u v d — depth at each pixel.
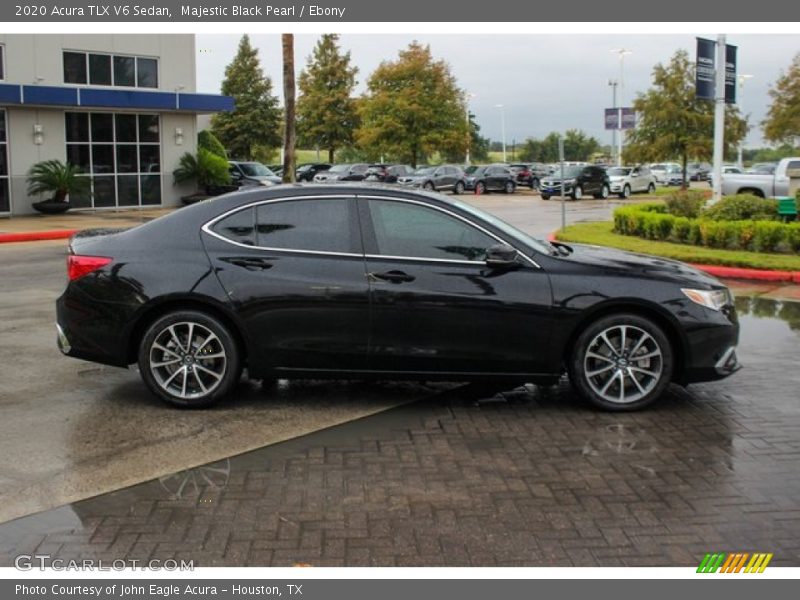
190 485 4.96
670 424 6.07
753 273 13.22
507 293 6.17
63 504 4.70
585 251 6.80
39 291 12.02
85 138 27.58
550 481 5.01
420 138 50.47
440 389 6.97
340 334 6.24
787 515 4.53
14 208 26.00
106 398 6.70
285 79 20.38
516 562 4.05
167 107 27.86
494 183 46.06
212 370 6.36
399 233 6.32
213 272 6.24
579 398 6.71
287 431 5.92
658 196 43.28
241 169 35.06
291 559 4.09
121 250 6.38
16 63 25.56
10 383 7.12
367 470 5.19
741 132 38.00
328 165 47.00
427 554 4.13
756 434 5.85
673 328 6.25
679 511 4.59
